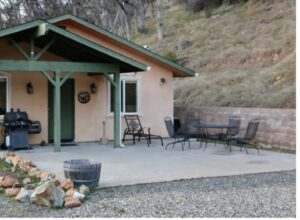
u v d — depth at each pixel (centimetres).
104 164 919
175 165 912
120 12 3200
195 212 538
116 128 1213
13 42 1077
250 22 2608
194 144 1312
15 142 1152
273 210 549
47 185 571
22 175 769
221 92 1733
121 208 557
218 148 1218
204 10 3431
